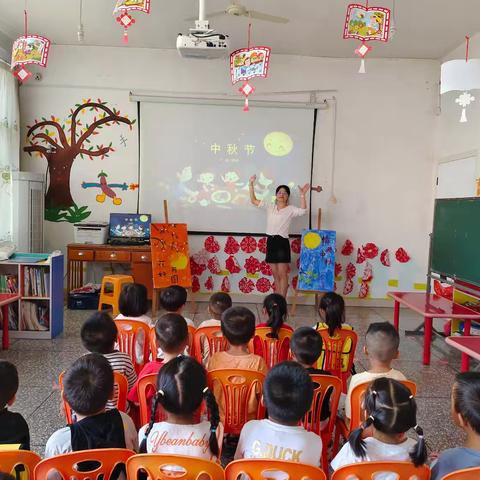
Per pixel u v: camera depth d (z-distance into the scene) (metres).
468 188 5.74
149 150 6.53
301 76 6.56
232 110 6.54
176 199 6.59
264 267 6.67
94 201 6.56
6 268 4.76
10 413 1.77
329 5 4.88
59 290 4.80
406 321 5.85
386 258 6.74
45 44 3.92
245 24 5.43
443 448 2.81
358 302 6.75
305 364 2.24
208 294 6.68
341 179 6.67
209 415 1.62
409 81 6.61
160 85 6.51
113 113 6.50
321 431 2.20
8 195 5.82
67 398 1.62
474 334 4.58
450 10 4.93
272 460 1.42
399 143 6.66
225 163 6.58
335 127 6.62
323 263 6.19
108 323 2.38
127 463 1.43
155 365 2.27
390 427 1.48
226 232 6.63
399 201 6.71
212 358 2.42
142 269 6.00
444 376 3.96
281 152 6.59
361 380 2.21
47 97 6.46
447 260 4.82
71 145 6.51
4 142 5.89
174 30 5.75
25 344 4.48
